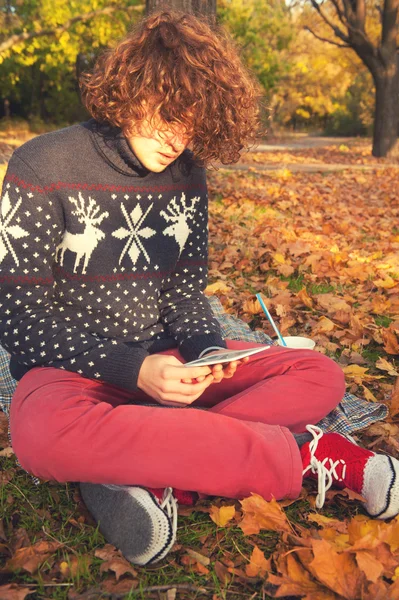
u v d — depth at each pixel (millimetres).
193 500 1734
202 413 1602
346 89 41281
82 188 1773
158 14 1733
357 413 2139
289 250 4789
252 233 5676
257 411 1824
